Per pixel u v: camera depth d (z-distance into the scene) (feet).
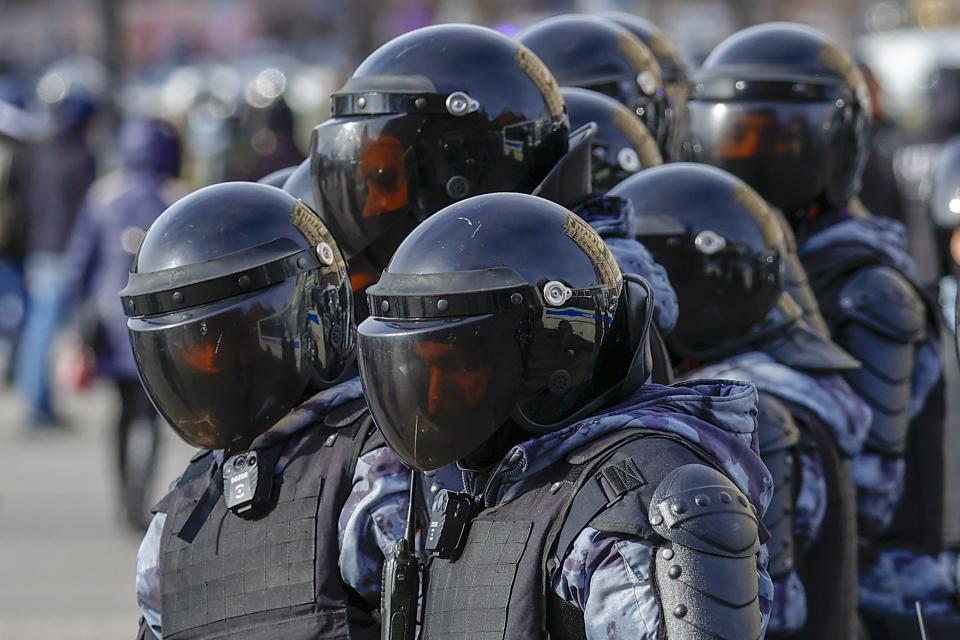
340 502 30.32
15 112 120.37
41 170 112.06
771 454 35.78
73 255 84.12
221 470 31.76
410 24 199.52
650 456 25.91
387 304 27.61
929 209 55.21
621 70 44.52
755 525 25.55
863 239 44.32
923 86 154.81
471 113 33.63
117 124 164.55
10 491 95.55
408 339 27.22
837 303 43.04
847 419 38.11
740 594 24.86
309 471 30.73
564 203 34.78
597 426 26.78
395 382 27.53
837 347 39.78
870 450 42.29
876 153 76.69
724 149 45.42
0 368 132.46
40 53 278.67
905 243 45.98
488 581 26.55
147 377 31.22
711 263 38.32
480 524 27.37
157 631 32.50
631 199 39.22
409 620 28.19
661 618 24.72
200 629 30.81
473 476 29.32
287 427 31.45
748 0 197.77
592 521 25.62
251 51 272.92
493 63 34.12
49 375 114.83
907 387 42.88
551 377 27.50
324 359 31.71
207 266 30.60
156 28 289.12
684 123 47.42
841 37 214.28
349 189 34.24
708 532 24.88
